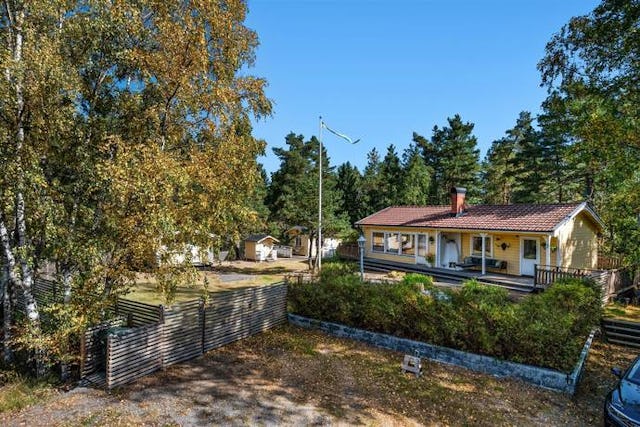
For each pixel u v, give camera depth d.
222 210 9.00
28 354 8.82
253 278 24.25
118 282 8.69
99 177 7.99
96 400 7.27
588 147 12.64
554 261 19.14
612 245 20.44
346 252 31.69
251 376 8.77
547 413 7.27
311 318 13.17
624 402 6.14
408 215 27.92
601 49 12.46
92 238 8.30
